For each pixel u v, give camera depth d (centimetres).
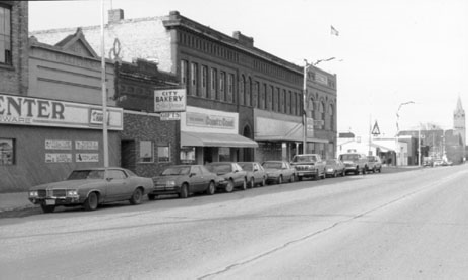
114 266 850
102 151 2856
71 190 1731
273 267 837
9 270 827
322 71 6606
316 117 6419
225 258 909
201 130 3888
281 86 5388
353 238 1123
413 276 779
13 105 2289
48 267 847
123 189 1952
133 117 3117
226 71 4275
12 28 2350
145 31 3709
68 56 2664
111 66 2964
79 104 2667
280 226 1309
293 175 3766
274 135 5066
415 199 2070
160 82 3416
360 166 5034
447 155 16925
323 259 901
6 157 2308
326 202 1961
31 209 1912
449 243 1063
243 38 4509
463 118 17512
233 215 1566
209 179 2542
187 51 3741
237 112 4425
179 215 1596
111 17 3866
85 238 1154
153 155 3309
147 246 1039
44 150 2484
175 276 775
